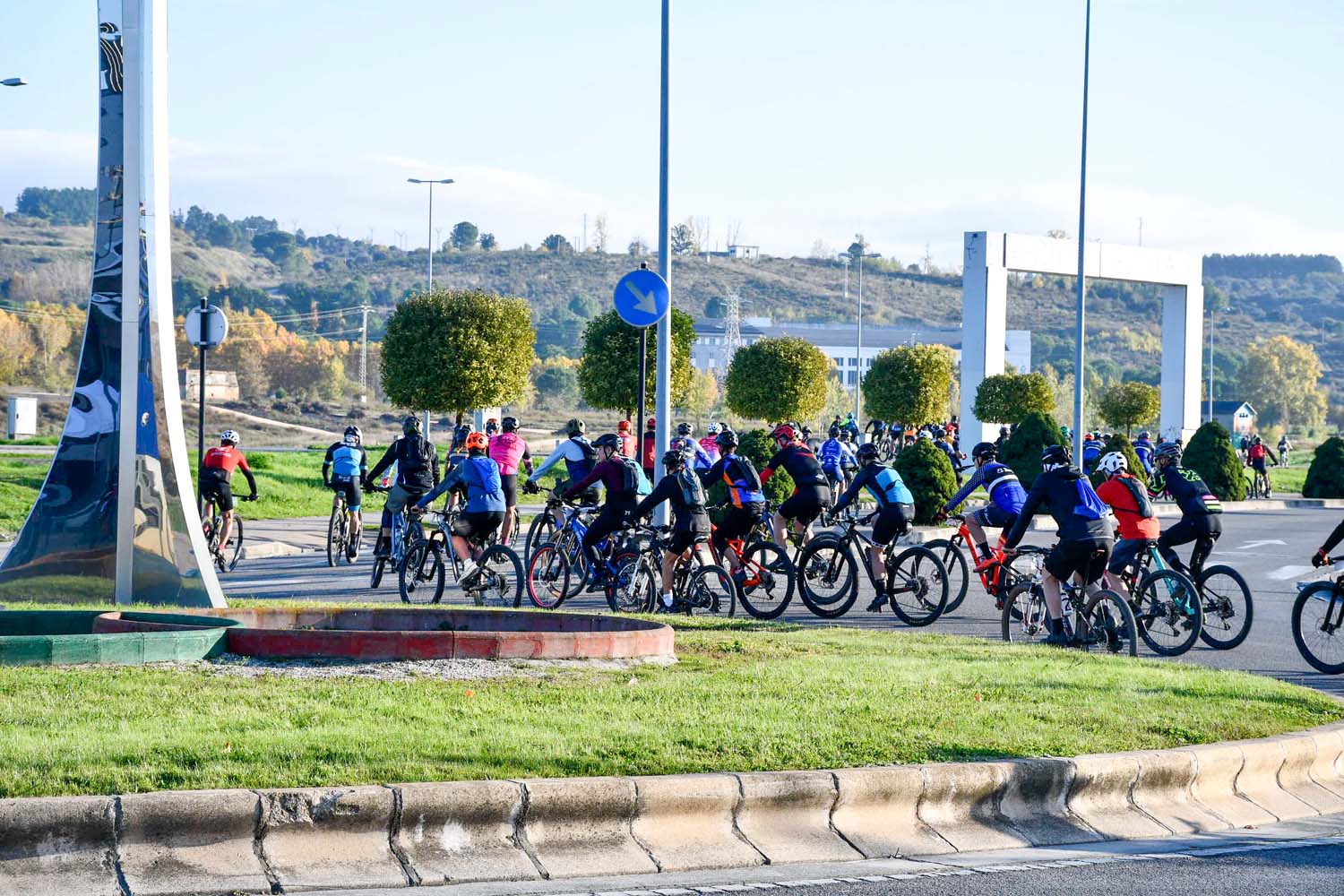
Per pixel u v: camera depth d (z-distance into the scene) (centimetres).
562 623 1727
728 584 2189
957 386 16138
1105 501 2059
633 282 2672
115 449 1922
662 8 2756
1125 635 1880
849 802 1057
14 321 17288
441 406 6181
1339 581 1909
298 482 4884
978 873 988
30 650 1385
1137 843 1104
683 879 942
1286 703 1489
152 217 1923
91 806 870
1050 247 7544
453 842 945
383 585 2639
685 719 1232
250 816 902
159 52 1925
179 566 1905
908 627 2223
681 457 2209
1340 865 1039
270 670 1405
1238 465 6291
